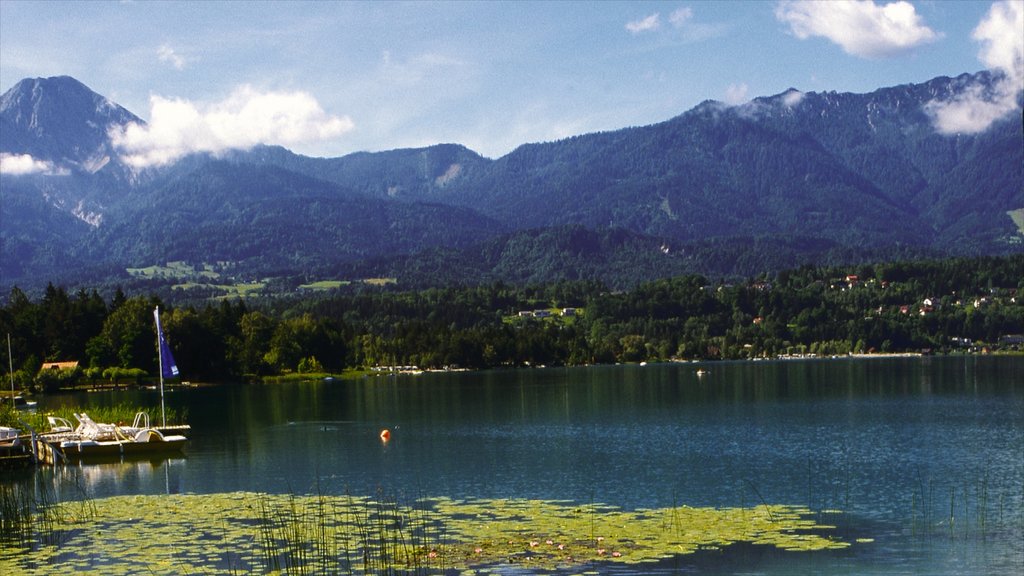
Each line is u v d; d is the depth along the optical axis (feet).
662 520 172.96
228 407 497.46
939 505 193.67
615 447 303.07
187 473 249.75
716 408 463.01
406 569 140.56
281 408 488.44
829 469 246.88
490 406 495.82
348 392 636.89
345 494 211.82
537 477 237.45
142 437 285.02
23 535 165.37
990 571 143.74
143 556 150.10
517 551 149.28
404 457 280.92
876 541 161.07
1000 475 233.96
